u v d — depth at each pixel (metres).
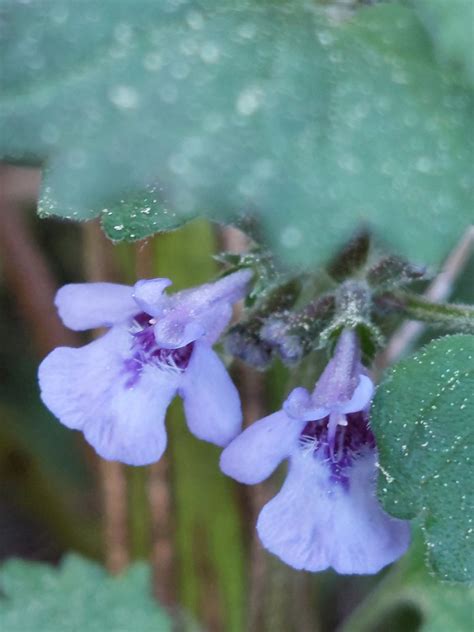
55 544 0.21
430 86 0.12
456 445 0.13
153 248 0.18
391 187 0.12
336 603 0.20
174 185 0.12
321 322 0.14
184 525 0.19
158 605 0.18
